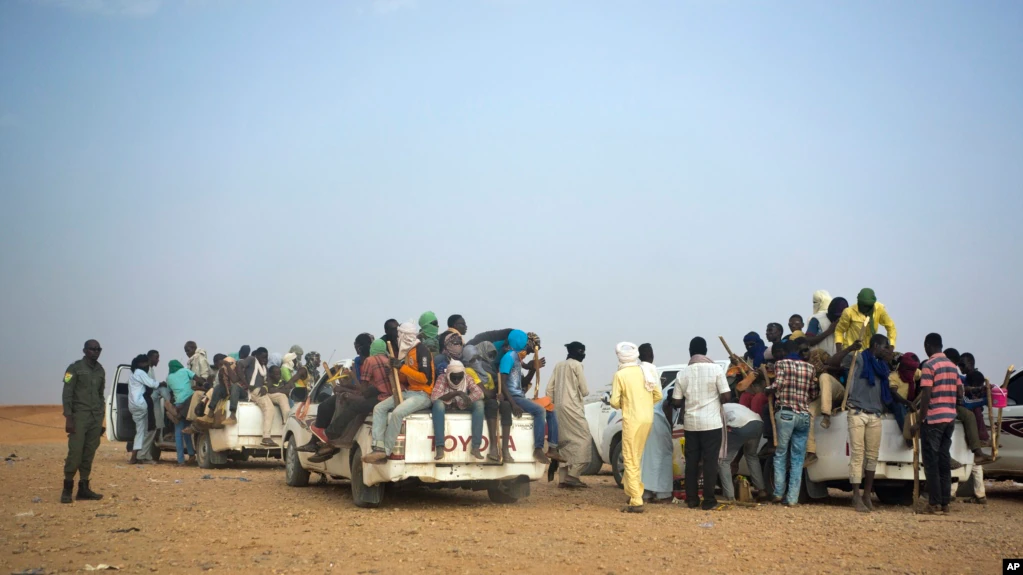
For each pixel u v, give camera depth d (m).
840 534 8.69
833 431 11.23
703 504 10.74
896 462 11.12
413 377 9.98
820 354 11.55
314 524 9.19
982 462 11.49
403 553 7.47
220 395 16.33
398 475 9.84
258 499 11.55
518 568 6.85
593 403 16.89
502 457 10.28
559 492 13.08
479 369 10.47
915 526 9.30
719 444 10.70
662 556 7.41
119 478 14.37
